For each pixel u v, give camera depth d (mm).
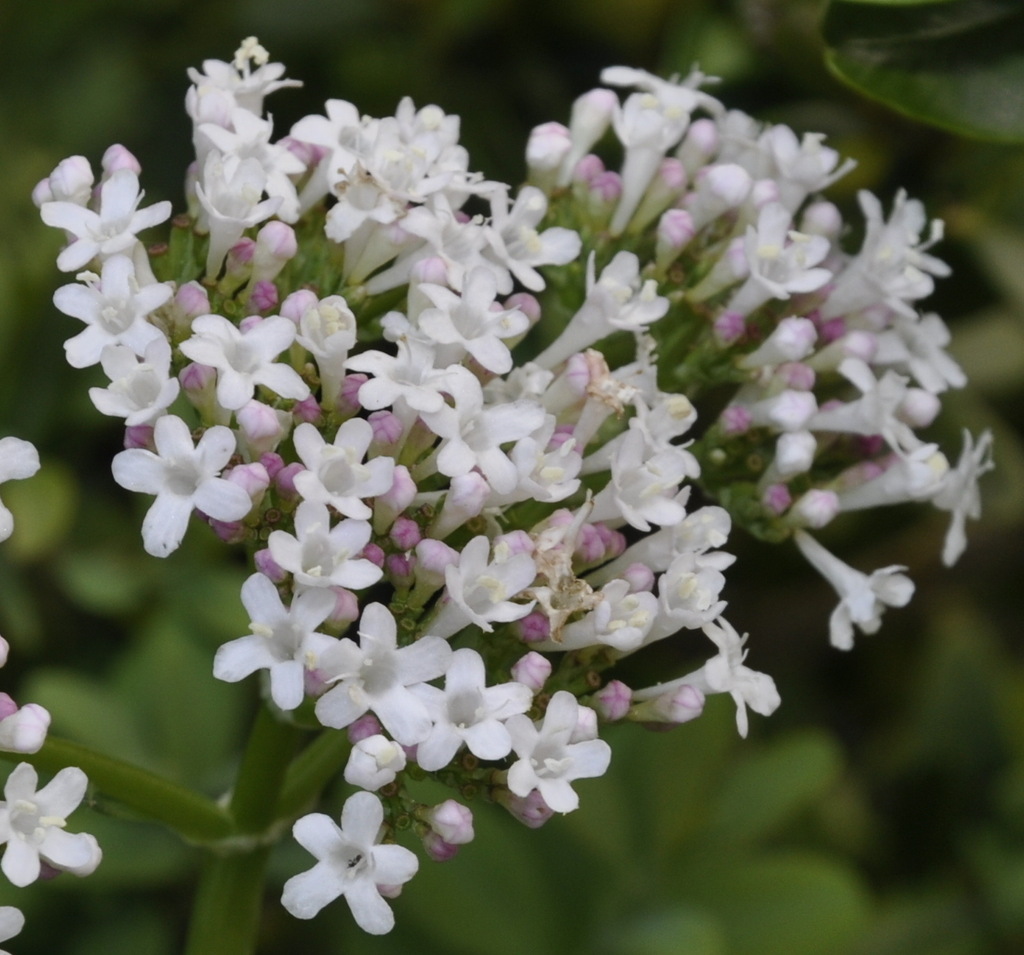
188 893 159
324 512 122
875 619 138
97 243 129
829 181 143
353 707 119
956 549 141
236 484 122
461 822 123
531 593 125
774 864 154
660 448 129
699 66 159
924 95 137
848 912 152
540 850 155
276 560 120
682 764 156
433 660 120
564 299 144
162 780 133
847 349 141
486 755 119
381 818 118
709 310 141
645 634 126
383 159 134
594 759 122
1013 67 137
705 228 144
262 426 125
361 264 134
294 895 117
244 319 130
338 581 120
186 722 156
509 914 152
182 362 131
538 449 127
